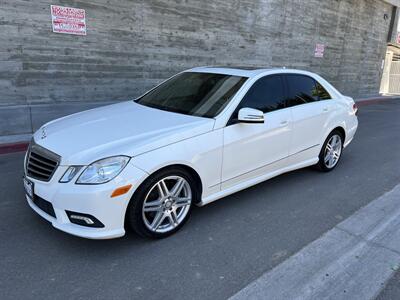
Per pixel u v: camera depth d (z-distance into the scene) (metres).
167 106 4.06
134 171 2.88
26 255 2.98
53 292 2.56
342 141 5.56
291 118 4.38
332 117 5.13
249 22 10.70
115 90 8.16
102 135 3.18
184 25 9.00
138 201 2.98
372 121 10.94
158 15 8.39
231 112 3.70
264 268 2.93
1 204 3.87
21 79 6.80
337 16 14.69
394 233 3.59
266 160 4.16
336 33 15.00
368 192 4.70
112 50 7.85
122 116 3.72
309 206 4.17
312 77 5.07
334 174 5.38
